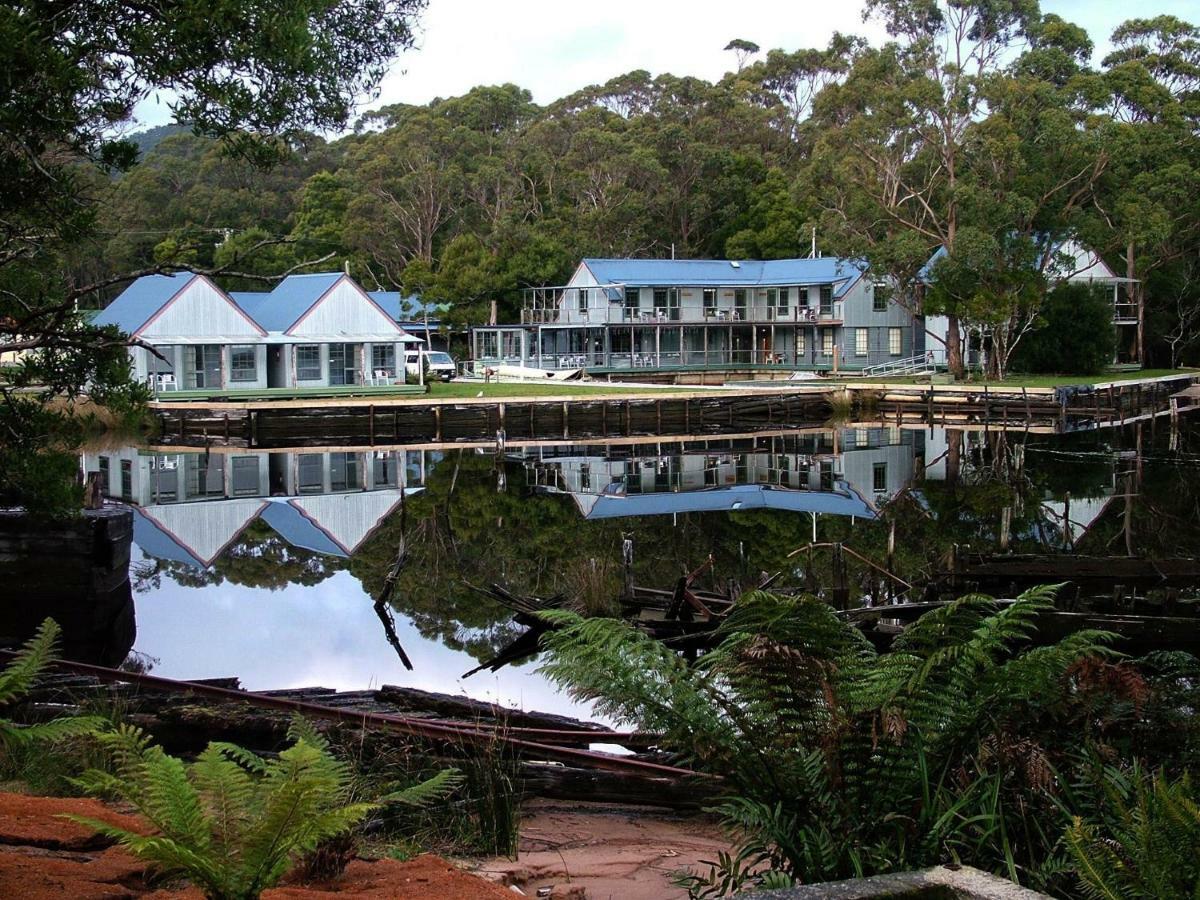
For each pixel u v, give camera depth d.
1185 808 4.12
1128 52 83.69
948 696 5.60
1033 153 61.03
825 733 5.46
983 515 28.83
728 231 91.62
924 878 3.71
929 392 54.84
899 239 59.88
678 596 16.55
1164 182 66.06
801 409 58.19
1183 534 25.81
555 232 85.88
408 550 25.16
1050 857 5.09
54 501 15.01
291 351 57.94
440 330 78.81
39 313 12.93
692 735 5.65
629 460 42.97
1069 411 52.53
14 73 10.59
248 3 10.98
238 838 4.27
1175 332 75.44
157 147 115.06
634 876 6.55
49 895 4.11
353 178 98.94
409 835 6.89
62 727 5.29
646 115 109.94
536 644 16.42
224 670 15.20
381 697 11.61
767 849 5.69
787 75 121.62
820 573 20.39
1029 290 60.31
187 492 35.09
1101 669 6.44
